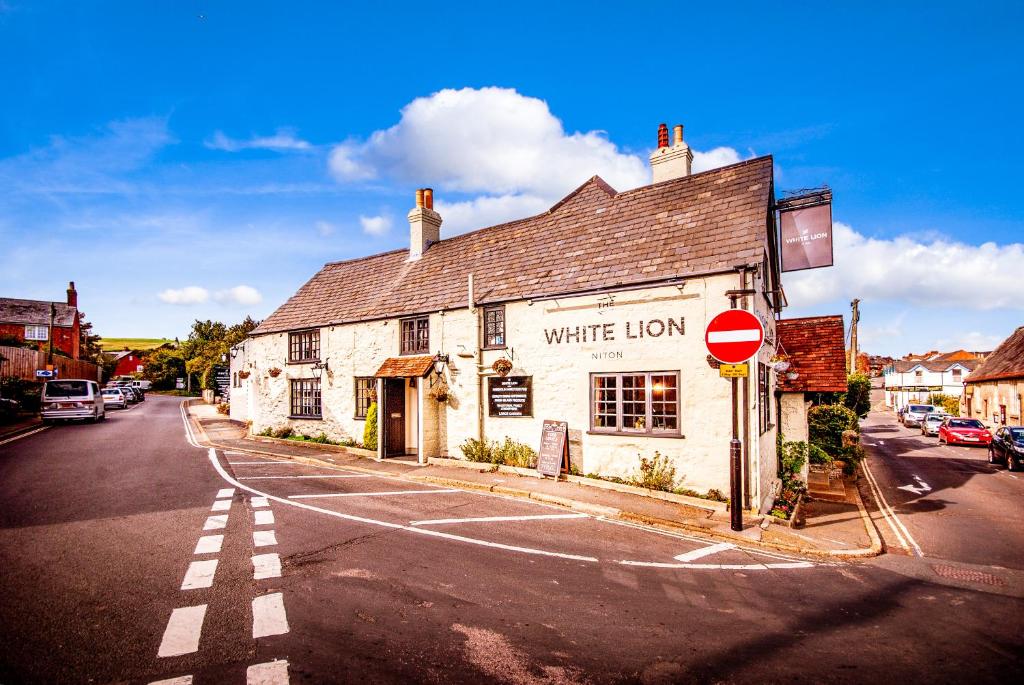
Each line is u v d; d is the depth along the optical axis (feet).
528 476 39.65
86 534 24.90
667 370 35.14
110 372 225.56
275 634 15.47
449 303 47.16
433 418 47.03
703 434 33.58
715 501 32.37
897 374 250.78
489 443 43.70
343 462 47.26
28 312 186.60
